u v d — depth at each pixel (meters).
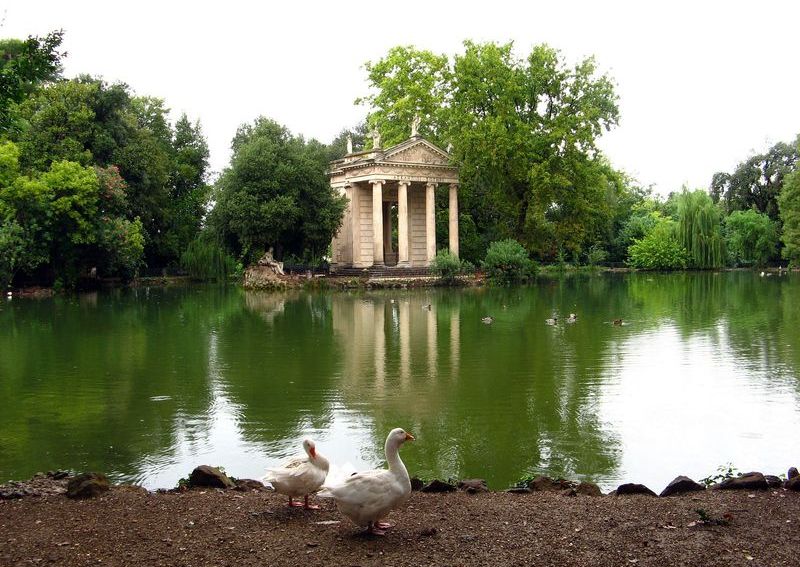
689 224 125.00
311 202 89.06
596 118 95.38
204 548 10.72
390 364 32.91
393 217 124.56
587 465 18.14
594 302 64.50
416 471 17.77
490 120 91.38
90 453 19.77
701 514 11.47
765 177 132.50
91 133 87.31
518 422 22.38
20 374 31.09
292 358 34.84
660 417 22.73
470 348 37.47
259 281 85.50
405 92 101.12
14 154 76.56
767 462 18.25
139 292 82.38
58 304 65.81
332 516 12.22
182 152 116.31
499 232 104.38
